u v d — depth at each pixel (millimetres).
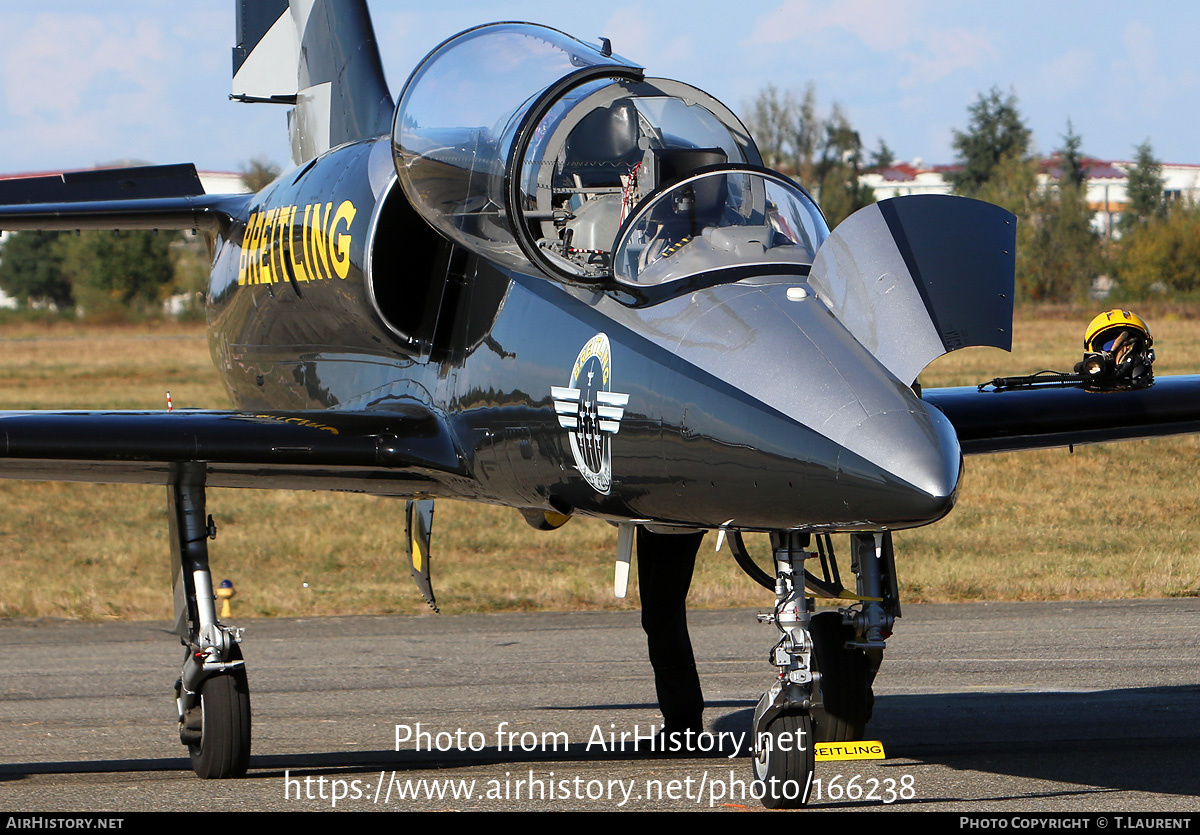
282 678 40219
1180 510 76062
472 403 27422
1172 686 36344
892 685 37438
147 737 32562
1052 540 67812
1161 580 55562
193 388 148625
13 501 84125
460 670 41125
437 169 27281
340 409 33531
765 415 20359
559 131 25047
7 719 34875
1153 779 25594
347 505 81938
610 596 55219
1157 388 31984
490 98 26859
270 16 45750
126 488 89250
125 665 42969
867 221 22328
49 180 43656
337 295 32094
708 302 22438
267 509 80812
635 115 25984
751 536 68438
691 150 25031
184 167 45062
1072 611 50000
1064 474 86250
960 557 63531
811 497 19969
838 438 19531
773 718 23203
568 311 24844
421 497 31500
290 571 63531
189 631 27984
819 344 20953
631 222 23656
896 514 19016
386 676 40344
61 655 44844
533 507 27625
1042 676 38219
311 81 43688
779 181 24359
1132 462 88750
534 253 24734
